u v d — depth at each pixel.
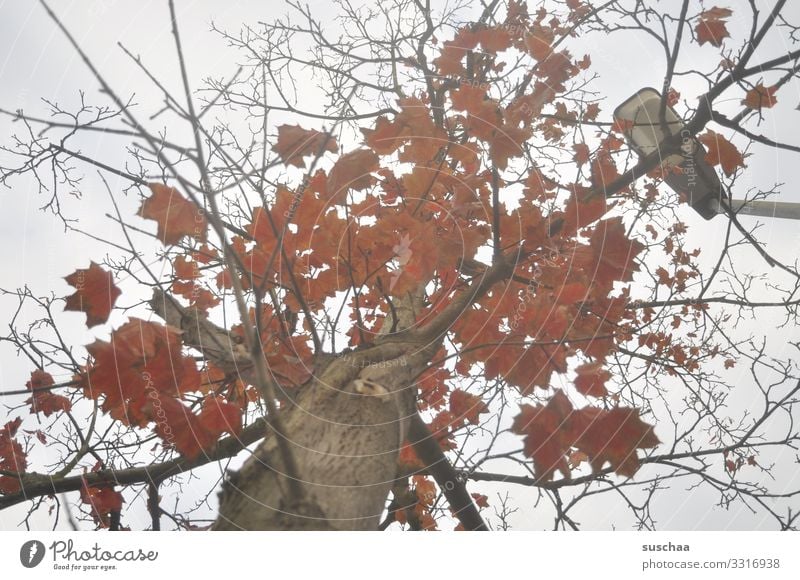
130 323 2.36
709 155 3.03
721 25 2.93
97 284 2.34
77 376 3.12
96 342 2.29
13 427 3.34
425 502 3.71
